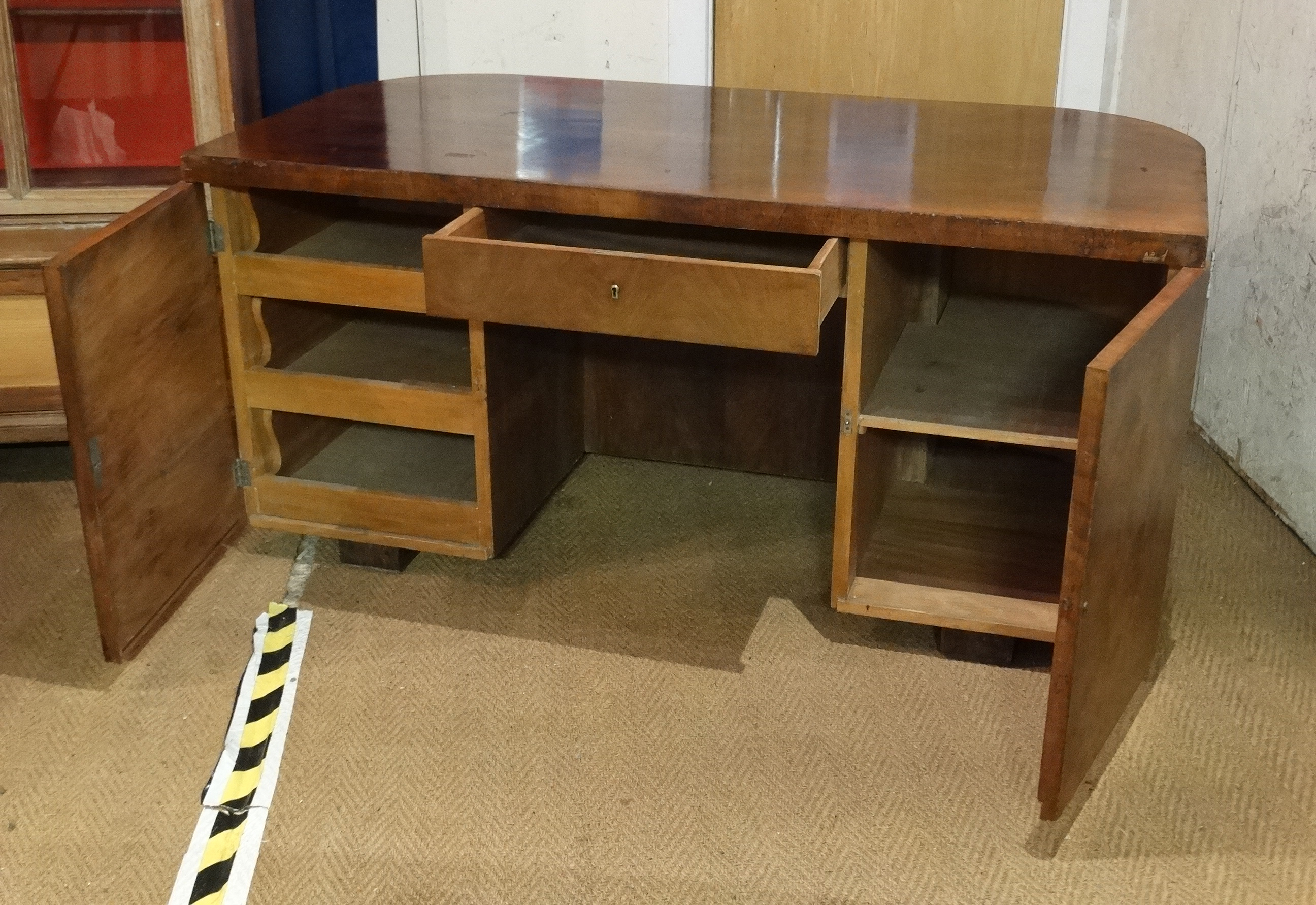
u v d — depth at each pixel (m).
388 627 2.25
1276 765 1.94
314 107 2.44
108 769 1.93
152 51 2.54
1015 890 1.73
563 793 1.89
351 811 1.85
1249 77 2.67
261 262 2.18
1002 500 2.41
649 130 2.31
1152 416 1.75
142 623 2.19
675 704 2.07
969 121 2.41
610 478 2.74
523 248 1.87
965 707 2.07
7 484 2.69
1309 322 2.47
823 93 2.99
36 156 2.59
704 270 1.81
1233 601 2.34
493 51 3.21
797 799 1.88
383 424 2.46
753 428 2.71
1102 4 3.05
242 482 2.37
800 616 2.30
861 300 1.92
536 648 2.20
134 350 2.07
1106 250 1.79
